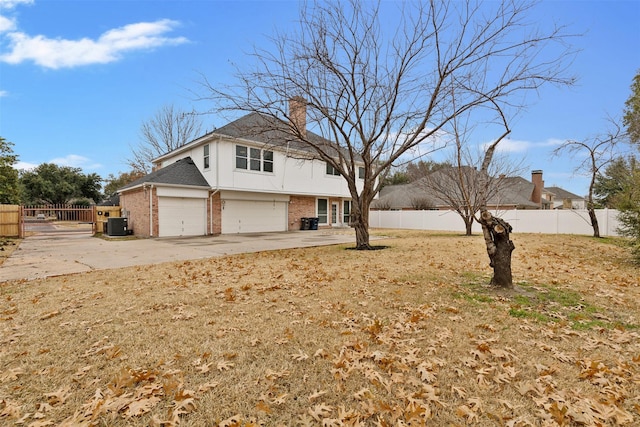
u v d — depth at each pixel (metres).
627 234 8.29
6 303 4.37
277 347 3.03
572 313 3.90
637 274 6.20
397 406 2.11
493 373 2.54
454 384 2.39
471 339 3.16
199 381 2.45
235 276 6.11
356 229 10.09
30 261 8.00
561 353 2.85
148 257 8.70
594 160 12.99
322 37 8.09
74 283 5.53
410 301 4.42
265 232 17.53
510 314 3.88
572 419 1.98
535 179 29.34
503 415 2.03
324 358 2.80
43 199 38.75
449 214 20.91
